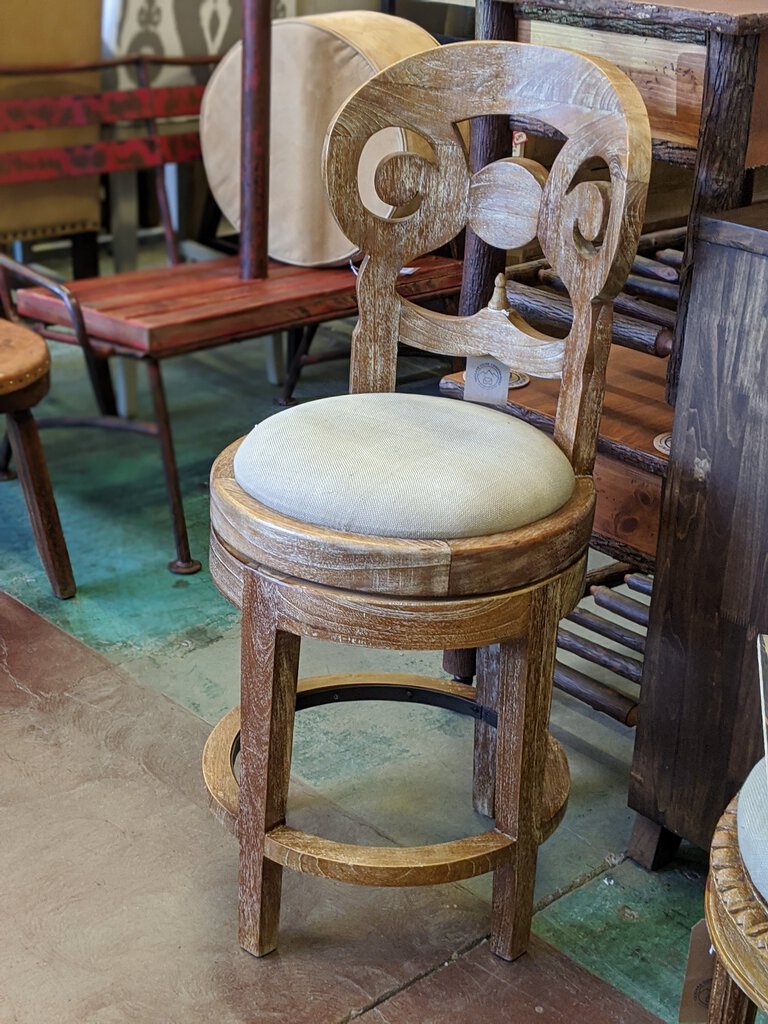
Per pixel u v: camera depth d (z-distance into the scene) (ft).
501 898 5.19
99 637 7.70
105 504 9.50
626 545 5.99
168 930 5.40
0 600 8.06
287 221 9.53
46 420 9.03
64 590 8.11
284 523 4.43
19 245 12.74
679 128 5.21
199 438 10.58
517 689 4.76
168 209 10.77
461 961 5.28
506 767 4.93
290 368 10.72
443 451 4.74
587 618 6.59
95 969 5.17
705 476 4.99
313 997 5.06
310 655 7.55
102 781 6.35
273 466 4.64
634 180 4.43
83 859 5.80
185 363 12.14
